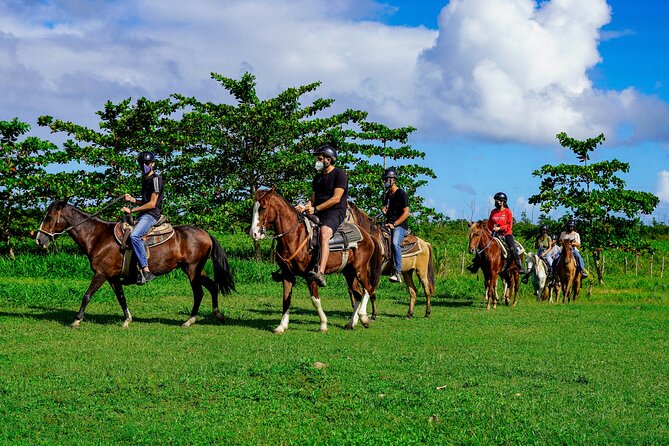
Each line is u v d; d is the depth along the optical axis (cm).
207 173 2703
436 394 665
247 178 2783
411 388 689
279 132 2747
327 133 2798
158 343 952
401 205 1303
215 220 2566
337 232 1094
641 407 644
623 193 2600
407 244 1334
